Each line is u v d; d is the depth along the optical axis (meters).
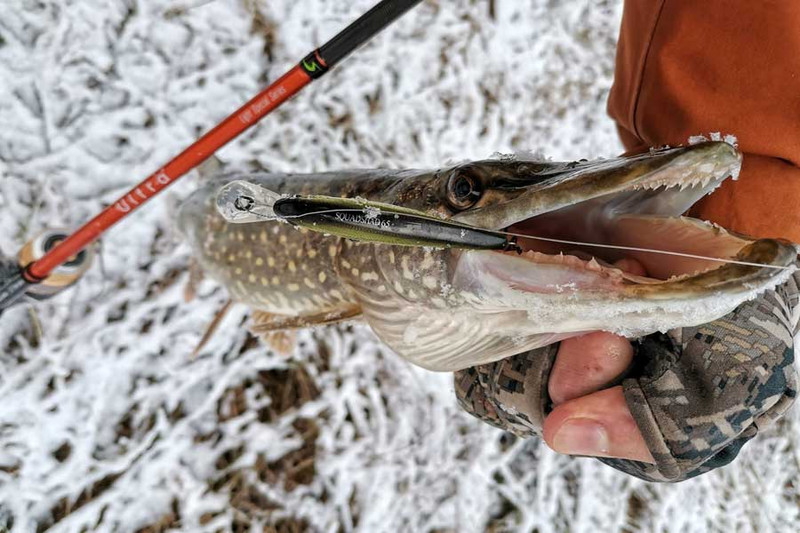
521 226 0.21
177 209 0.40
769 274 0.15
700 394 0.19
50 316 0.42
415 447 0.53
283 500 0.47
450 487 0.54
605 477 0.59
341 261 0.26
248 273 0.33
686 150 0.16
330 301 0.29
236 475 0.46
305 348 0.50
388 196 0.24
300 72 0.24
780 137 0.20
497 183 0.20
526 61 0.63
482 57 0.61
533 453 0.57
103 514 0.43
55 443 0.42
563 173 0.19
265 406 0.48
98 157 0.45
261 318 0.38
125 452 0.44
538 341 0.22
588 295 0.17
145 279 0.45
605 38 0.68
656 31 0.23
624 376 0.21
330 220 0.16
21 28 0.43
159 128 0.47
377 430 0.51
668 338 0.20
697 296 0.15
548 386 0.22
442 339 0.24
